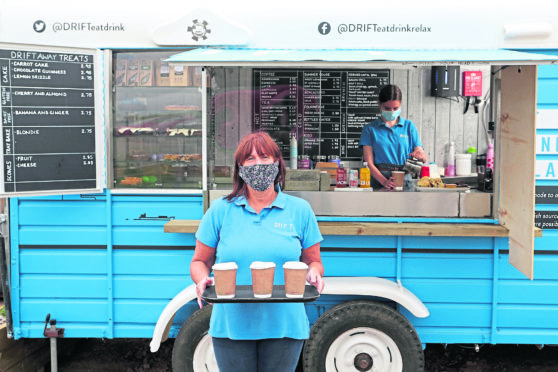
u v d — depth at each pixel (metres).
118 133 3.26
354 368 3.00
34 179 3.07
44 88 3.07
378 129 4.20
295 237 2.03
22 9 3.13
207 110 3.31
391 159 4.19
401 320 2.96
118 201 3.20
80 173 3.15
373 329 2.97
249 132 4.13
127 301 3.21
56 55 3.08
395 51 3.06
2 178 3.02
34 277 3.21
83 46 3.15
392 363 3.00
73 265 3.20
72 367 3.64
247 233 1.99
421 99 4.28
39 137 3.07
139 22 3.14
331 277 3.09
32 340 3.48
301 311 2.03
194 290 3.00
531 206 2.75
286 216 2.03
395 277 3.14
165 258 3.19
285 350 2.01
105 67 3.18
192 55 2.80
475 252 3.12
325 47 3.12
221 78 3.95
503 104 3.12
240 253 1.97
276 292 1.90
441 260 3.13
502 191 3.14
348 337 3.00
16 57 3.01
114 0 3.14
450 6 3.09
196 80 3.27
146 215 3.20
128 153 3.28
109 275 3.19
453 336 3.16
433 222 3.18
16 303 3.21
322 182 3.24
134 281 3.20
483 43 3.10
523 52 3.02
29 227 3.19
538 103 3.12
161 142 3.28
